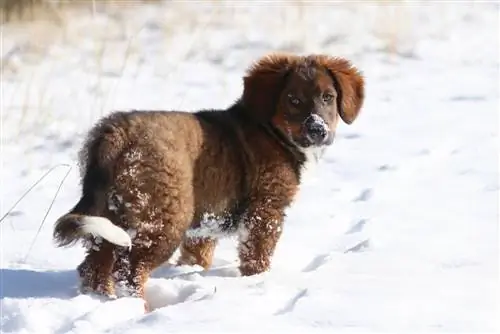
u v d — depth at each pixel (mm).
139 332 8234
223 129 10508
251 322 8414
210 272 10914
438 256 10734
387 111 19516
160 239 9711
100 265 9867
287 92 10797
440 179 14781
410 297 9023
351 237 11977
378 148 16766
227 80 21969
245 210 10727
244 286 9719
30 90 20281
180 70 22984
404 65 23906
